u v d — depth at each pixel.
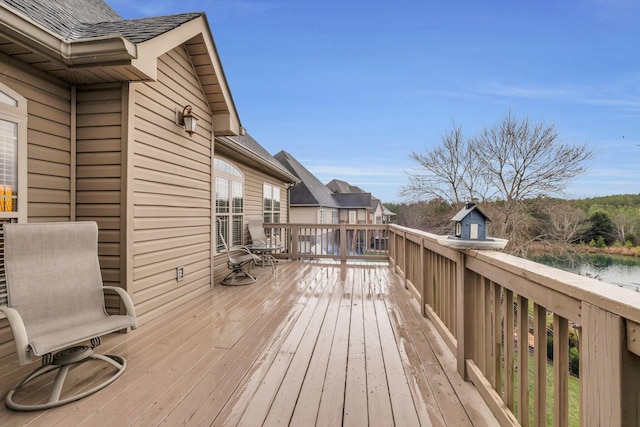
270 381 2.16
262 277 5.70
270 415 1.80
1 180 2.54
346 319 3.43
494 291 1.86
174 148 3.80
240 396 1.98
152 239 3.40
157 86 3.46
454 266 2.64
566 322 1.19
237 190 7.03
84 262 2.46
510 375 1.71
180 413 1.80
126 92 3.02
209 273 4.71
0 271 2.56
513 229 11.21
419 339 2.89
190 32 3.59
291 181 11.60
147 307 3.32
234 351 2.62
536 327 1.39
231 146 5.72
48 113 2.86
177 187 3.87
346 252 7.73
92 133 3.07
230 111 4.74
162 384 2.11
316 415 1.80
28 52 2.51
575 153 10.68
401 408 1.87
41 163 2.80
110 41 2.56
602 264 9.49
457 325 2.32
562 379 1.19
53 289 2.26
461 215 2.19
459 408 1.87
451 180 13.34
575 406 3.72
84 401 1.91
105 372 2.26
